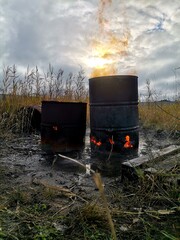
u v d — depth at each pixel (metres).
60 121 2.22
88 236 0.92
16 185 1.42
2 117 2.88
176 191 1.17
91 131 2.22
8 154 2.12
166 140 2.72
